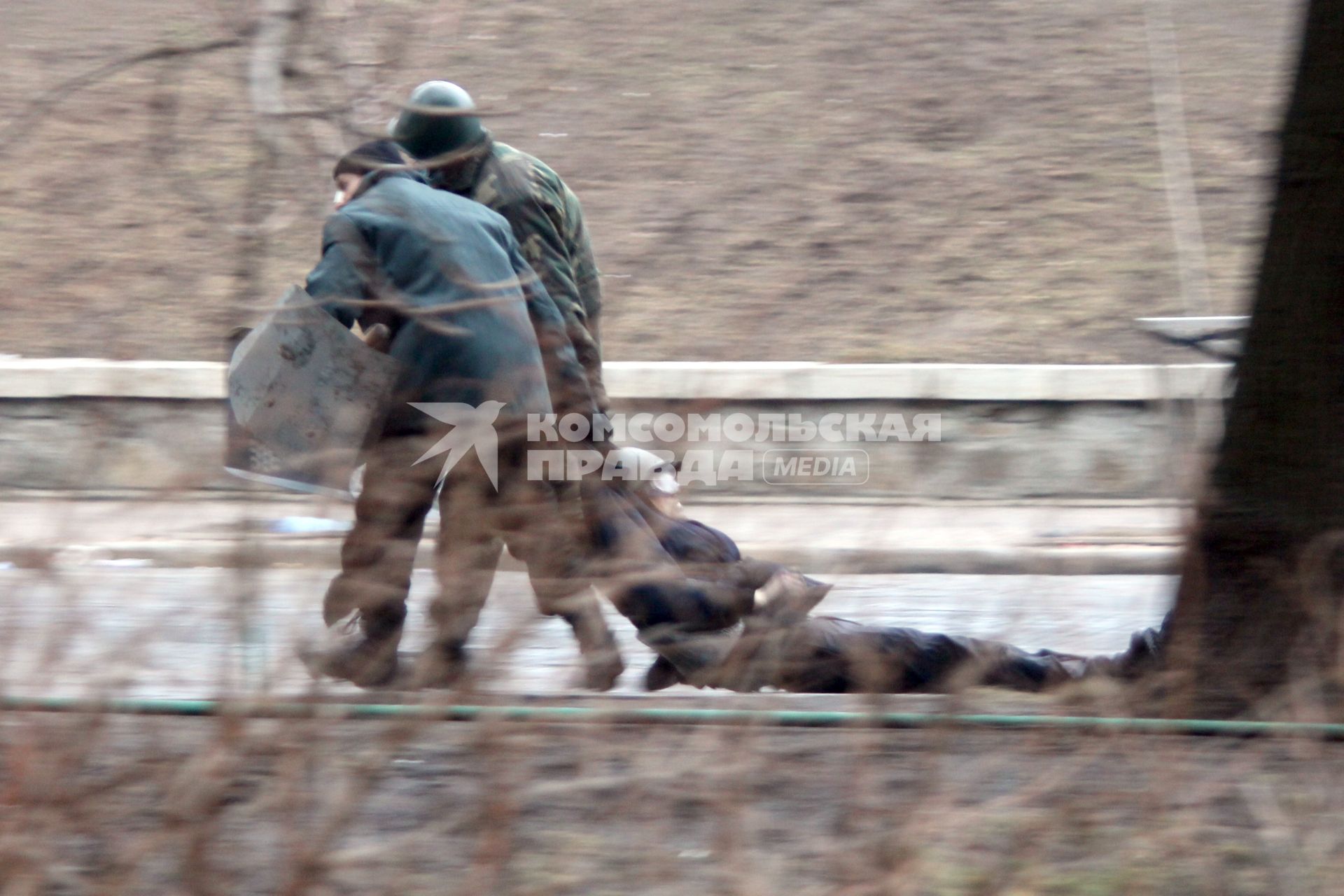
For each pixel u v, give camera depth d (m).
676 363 33.81
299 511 11.89
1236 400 15.88
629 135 49.19
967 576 24.06
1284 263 15.68
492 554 12.78
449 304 15.05
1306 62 15.64
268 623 11.19
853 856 11.20
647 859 11.09
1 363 30.86
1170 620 15.81
